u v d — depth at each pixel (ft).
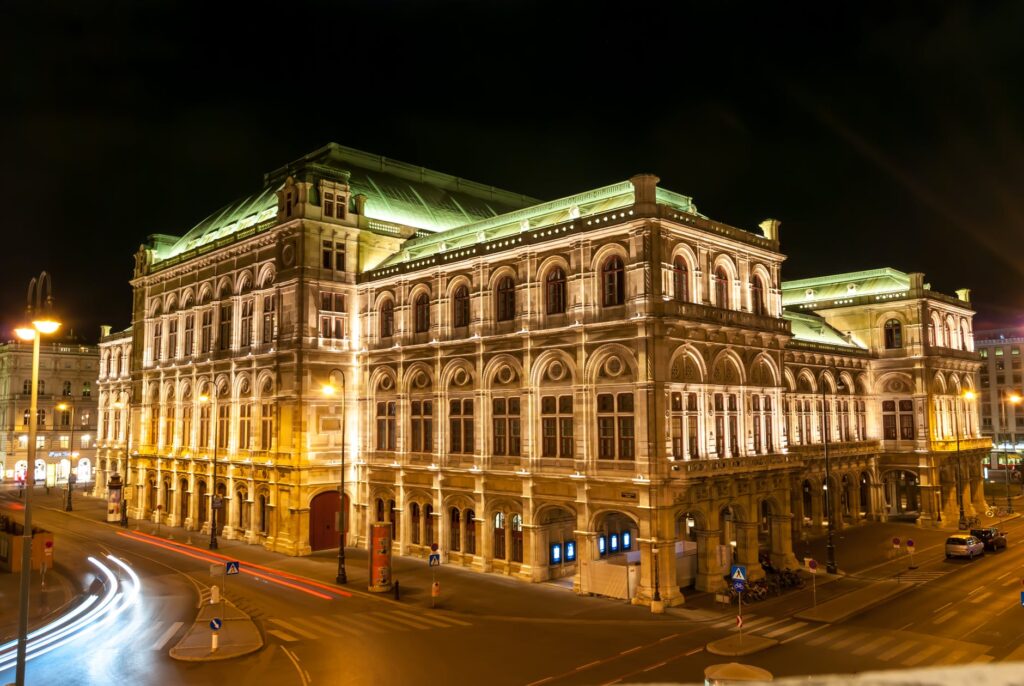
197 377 217.36
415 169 232.32
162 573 152.87
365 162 221.87
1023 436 379.55
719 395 141.49
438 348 165.07
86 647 102.42
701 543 133.90
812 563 119.75
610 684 84.12
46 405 373.61
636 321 127.44
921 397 220.23
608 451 132.98
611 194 152.15
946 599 127.34
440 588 136.77
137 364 252.21
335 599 129.29
